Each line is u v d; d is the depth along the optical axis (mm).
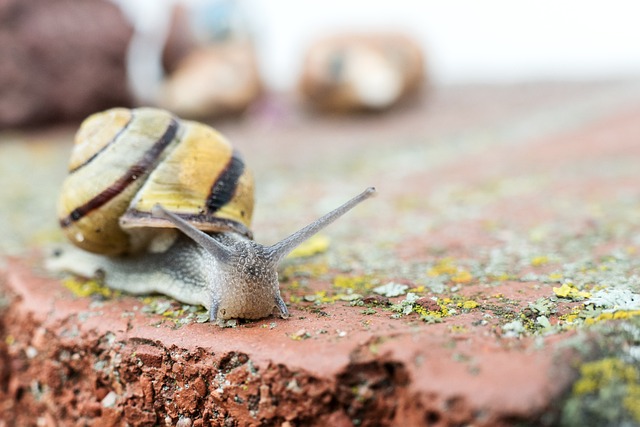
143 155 94
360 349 78
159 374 86
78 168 97
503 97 335
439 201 141
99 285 102
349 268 103
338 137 235
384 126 260
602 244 107
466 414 70
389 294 92
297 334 82
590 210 126
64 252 111
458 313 85
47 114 241
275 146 216
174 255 95
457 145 213
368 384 76
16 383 102
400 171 175
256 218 132
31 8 234
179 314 91
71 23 239
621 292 87
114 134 96
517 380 71
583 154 179
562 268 97
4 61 230
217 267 88
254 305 86
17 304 102
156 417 87
